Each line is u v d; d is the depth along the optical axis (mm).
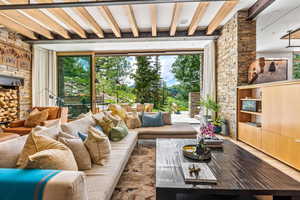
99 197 1232
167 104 7566
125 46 6055
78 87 6613
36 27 4605
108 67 7570
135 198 1826
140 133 3598
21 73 5434
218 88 5371
